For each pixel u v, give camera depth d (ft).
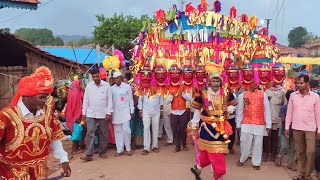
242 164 24.02
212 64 17.39
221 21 17.29
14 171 11.00
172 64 17.38
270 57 17.95
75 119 27.07
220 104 18.30
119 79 26.89
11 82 45.57
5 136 10.90
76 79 28.73
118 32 90.84
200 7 17.42
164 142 31.71
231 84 17.92
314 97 20.24
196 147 19.80
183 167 23.54
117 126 26.81
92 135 25.32
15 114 10.89
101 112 25.57
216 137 18.24
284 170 23.15
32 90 10.79
